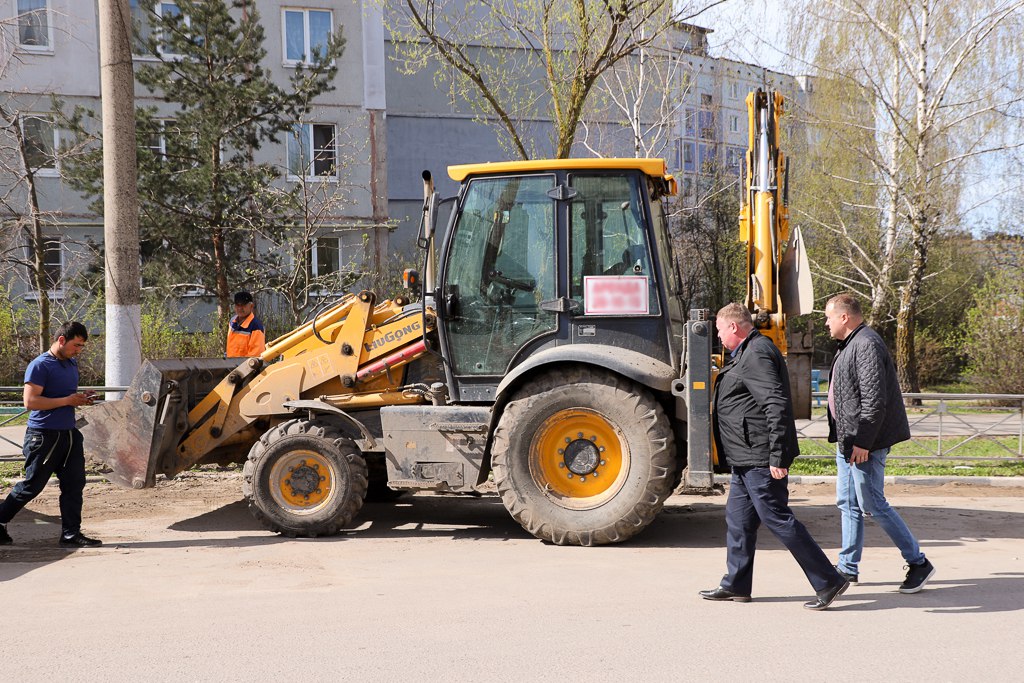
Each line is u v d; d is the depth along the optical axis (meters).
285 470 7.38
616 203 7.25
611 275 7.21
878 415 5.36
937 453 11.76
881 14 18.55
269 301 21.06
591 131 21.17
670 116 20.61
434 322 7.56
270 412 7.79
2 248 14.52
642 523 6.87
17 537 7.26
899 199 19.27
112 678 4.13
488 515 8.41
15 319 17.67
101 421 7.66
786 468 5.12
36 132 20.48
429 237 7.31
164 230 18.14
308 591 5.63
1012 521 8.00
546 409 6.98
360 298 7.74
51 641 4.66
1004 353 19.42
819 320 24.58
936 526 7.78
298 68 19.69
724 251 25.11
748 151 7.74
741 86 30.89
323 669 4.23
